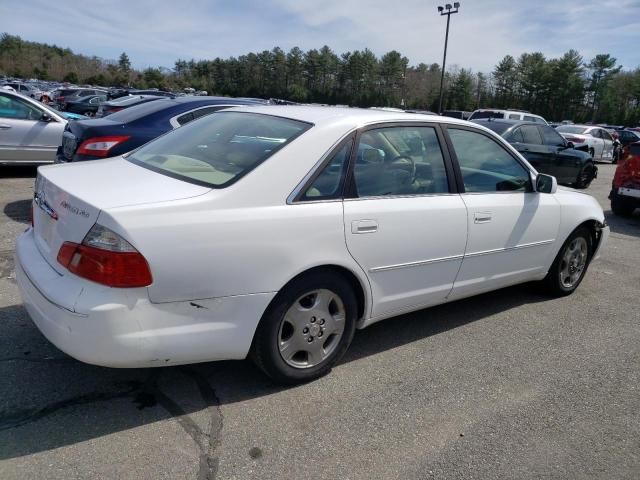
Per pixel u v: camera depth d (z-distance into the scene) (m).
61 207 2.69
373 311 3.38
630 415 3.11
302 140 3.00
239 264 2.67
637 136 28.75
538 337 4.11
